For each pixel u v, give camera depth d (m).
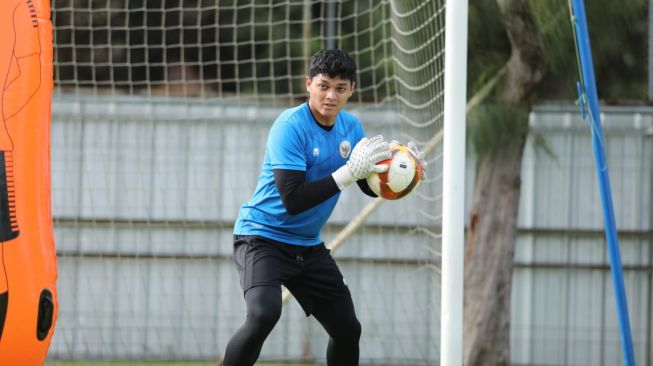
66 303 32.22
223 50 38.47
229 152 32.72
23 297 17.22
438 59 23.20
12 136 17.34
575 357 33.47
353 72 16.45
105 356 32.28
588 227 33.28
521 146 31.45
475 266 32.69
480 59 29.61
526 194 33.53
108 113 32.41
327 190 16.36
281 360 32.66
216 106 32.66
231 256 32.62
